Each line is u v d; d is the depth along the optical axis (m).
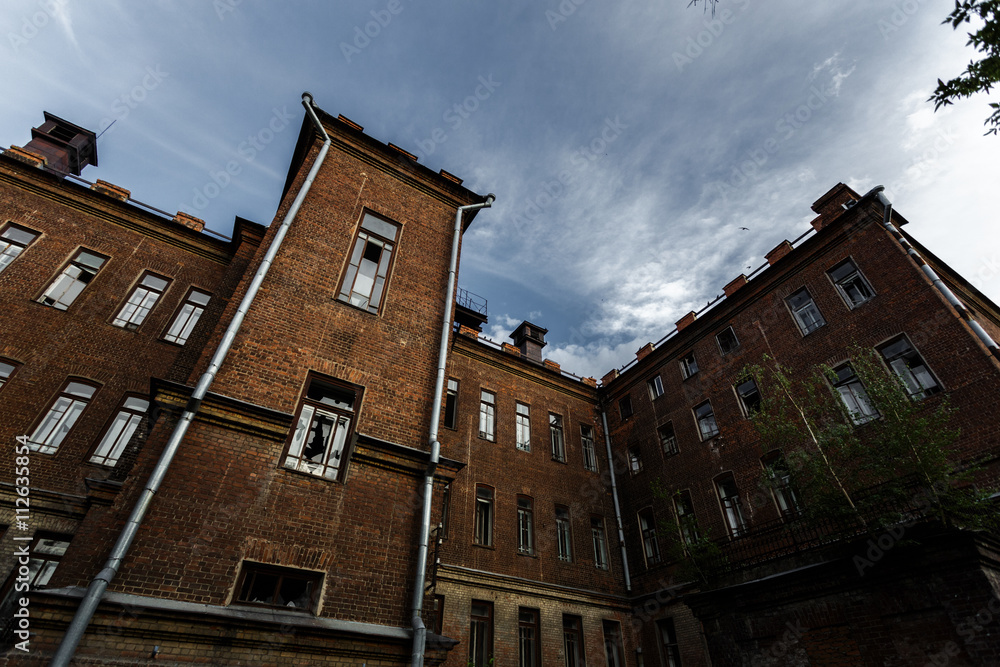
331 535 7.31
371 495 8.00
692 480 17.77
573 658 15.48
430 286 11.40
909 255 14.17
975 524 8.38
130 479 6.47
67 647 4.90
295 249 9.86
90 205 14.69
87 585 5.59
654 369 21.67
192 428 7.12
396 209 12.09
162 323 14.13
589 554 17.98
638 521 18.97
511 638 14.42
